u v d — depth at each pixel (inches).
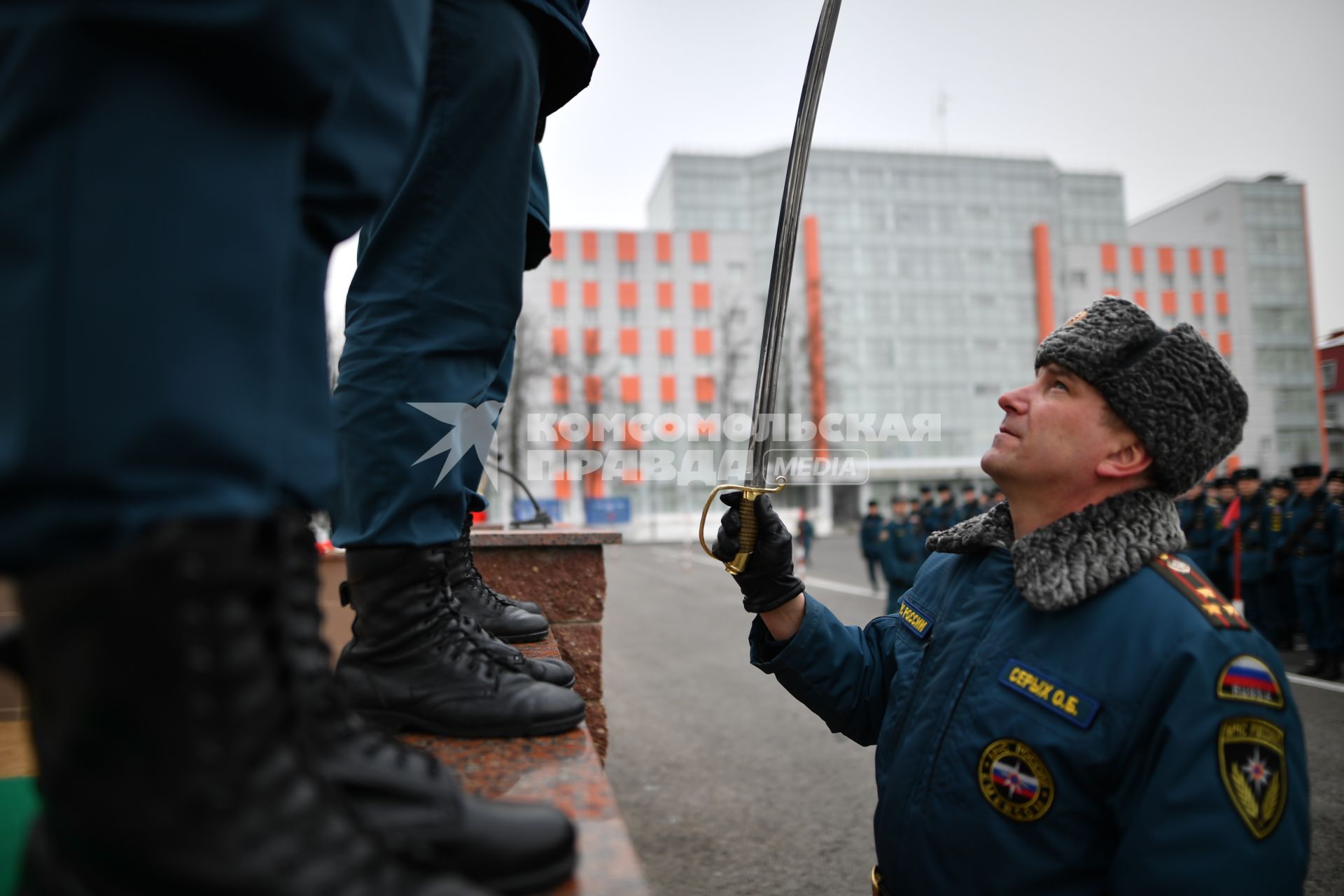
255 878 18.4
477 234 46.4
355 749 26.2
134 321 17.2
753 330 1840.6
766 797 167.0
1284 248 2193.7
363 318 45.2
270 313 19.8
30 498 16.9
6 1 17.6
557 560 103.0
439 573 41.8
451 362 44.9
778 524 58.6
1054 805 44.8
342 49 21.0
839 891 126.6
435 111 46.0
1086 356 49.1
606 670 289.4
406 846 22.3
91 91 17.3
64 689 18.1
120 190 17.3
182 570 17.8
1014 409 53.2
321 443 25.0
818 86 54.7
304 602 25.9
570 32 52.9
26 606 18.8
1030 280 2032.5
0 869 33.1
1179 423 47.3
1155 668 43.6
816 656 62.3
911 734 52.3
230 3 18.1
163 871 18.0
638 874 26.5
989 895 46.2
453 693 39.0
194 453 18.0
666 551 1210.6
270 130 20.1
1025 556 48.9
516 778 33.9
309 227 24.5
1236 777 40.4
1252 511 367.9
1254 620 368.8
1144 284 2107.5
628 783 175.9
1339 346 2273.6
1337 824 148.8
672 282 1822.1
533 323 1760.6
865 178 2012.8
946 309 1998.0
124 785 18.1
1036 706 46.4
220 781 18.6
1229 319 2137.1
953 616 55.4
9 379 17.0
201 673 18.4
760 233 2064.5
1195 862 39.1
